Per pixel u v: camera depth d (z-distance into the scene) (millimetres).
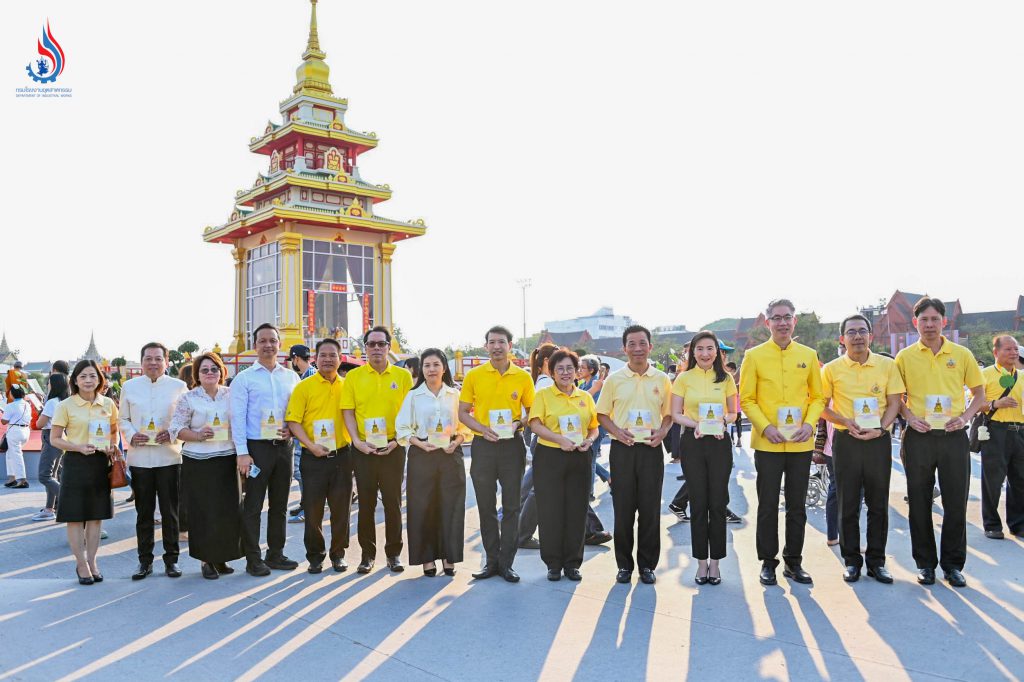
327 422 6145
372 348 6191
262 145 24906
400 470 6285
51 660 4312
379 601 5348
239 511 6141
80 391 5918
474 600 5344
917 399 5660
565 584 5750
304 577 6062
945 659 4133
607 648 4383
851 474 5676
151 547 6145
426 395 6016
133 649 4469
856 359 5723
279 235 22703
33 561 6840
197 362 6090
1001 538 7105
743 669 4043
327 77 24875
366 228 23703
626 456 5781
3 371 17516
